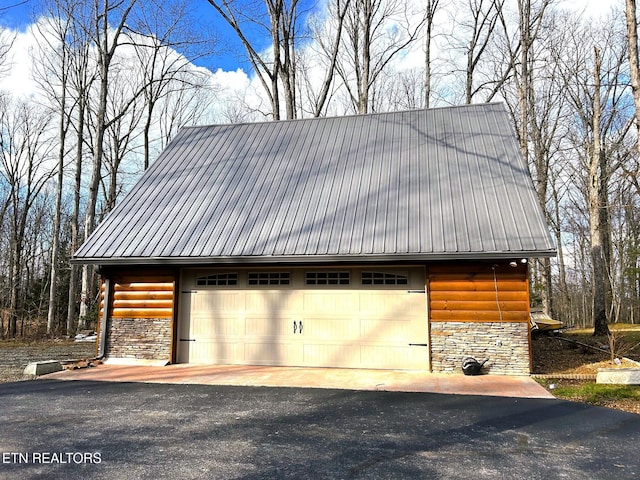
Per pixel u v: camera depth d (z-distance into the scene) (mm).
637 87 9078
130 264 10531
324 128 14805
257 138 14859
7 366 11297
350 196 11180
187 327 10961
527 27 18688
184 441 5320
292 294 10477
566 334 16188
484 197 10320
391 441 5270
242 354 10594
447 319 9453
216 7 20312
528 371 8977
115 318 11156
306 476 4273
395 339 9828
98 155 19328
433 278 9641
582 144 20875
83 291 19594
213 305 10898
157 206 12016
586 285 35906
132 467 4523
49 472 4406
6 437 5516
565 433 5547
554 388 7938
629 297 30797
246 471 4402
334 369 9930
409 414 6426
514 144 12047
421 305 9781
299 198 11461
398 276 9984
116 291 11250
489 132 12789
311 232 10195
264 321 10570
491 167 11297
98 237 11102
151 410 6781
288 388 8219
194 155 14344
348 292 10195
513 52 21234
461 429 5719
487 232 9266
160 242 10672
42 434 5625
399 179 11469
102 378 9297
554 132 23719
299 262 9859
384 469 4438
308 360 10227
